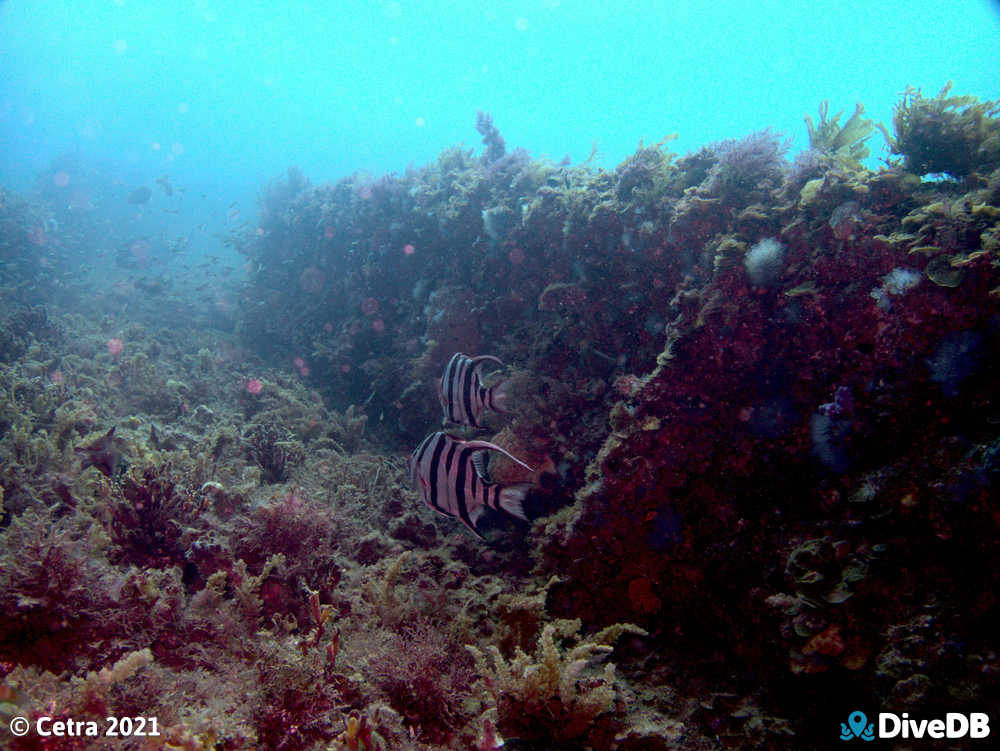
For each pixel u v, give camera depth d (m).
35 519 3.45
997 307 3.35
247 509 4.55
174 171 106.31
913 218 3.85
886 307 3.78
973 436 3.24
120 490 4.22
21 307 11.60
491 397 3.43
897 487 3.34
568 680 3.06
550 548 4.82
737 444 4.27
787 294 4.14
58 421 5.88
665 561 4.32
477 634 4.18
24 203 18.94
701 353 4.43
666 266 5.57
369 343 10.13
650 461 4.38
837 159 4.66
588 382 6.09
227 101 128.75
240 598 3.56
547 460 5.81
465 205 8.49
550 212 6.98
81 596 2.96
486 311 7.82
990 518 2.91
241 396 8.62
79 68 109.75
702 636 4.15
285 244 13.82
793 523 3.91
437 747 3.05
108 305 15.52
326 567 4.31
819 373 4.09
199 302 17.16
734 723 3.41
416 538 5.60
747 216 4.62
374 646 3.50
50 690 2.43
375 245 10.20
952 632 2.84
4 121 109.12
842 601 3.21
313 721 2.78
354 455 7.18
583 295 6.24
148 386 8.35
